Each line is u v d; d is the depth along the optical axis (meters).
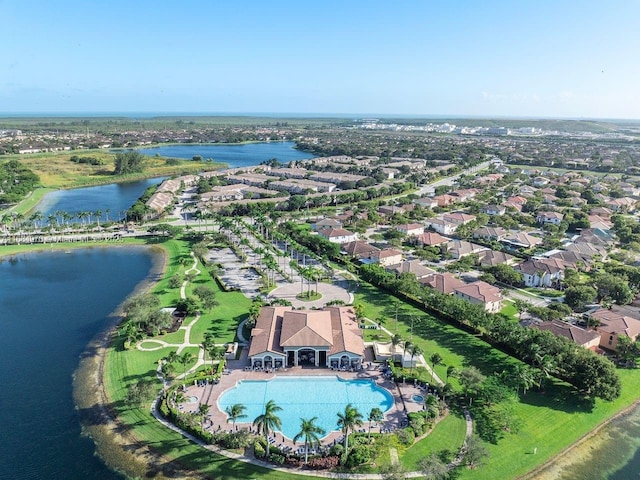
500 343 133.25
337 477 85.75
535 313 145.62
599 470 90.50
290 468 87.81
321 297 166.75
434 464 82.81
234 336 137.75
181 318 148.88
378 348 131.00
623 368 125.50
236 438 92.12
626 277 173.25
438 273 179.75
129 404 105.50
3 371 119.50
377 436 95.06
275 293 170.12
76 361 124.69
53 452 92.00
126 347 128.62
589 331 132.50
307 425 86.56
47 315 152.12
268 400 109.12
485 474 87.38
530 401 109.25
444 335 140.38
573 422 102.94
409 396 110.69
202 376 114.56
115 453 91.56
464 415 104.06
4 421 100.81
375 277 178.50
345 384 115.88
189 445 93.38
